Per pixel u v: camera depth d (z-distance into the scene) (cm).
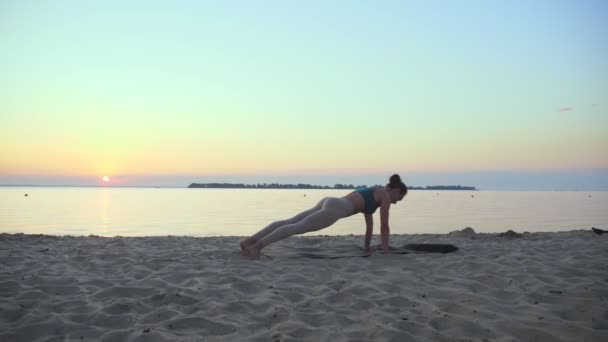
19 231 1677
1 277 452
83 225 2020
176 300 386
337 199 596
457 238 847
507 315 354
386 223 605
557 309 366
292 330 320
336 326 330
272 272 494
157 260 549
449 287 435
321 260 564
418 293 416
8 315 346
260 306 373
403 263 545
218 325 329
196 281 444
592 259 562
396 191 615
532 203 5797
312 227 577
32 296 392
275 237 570
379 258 578
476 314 354
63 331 318
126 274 485
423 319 343
